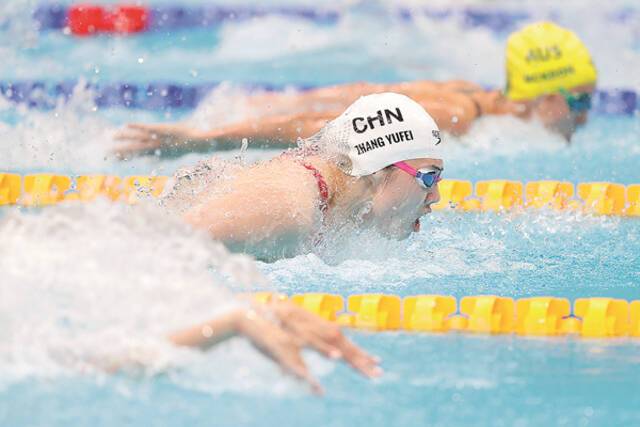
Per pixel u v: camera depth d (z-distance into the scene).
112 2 37.56
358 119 13.40
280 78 30.81
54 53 32.41
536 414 8.98
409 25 37.72
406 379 9.84
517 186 19.56
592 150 22.86
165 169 19.53
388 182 13.30
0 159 20.19
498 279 13.78
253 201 12.88
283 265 13.53
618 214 18.50
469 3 40.06
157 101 27.89
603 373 10.22
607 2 40.19
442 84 24.38
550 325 11.81
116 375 8.98
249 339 8.46
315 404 8.91
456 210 18.66
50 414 8.31
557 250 15.65
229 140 18.83
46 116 23.19
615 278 13.96
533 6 39.88
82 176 19.14
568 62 22.75
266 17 38.25
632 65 32.34
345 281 13.18
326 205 13.17
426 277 13.69
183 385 9.02
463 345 11.18
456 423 8.71
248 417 8.48
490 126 23.03
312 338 8.48
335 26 37.69
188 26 37.75
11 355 9.13
